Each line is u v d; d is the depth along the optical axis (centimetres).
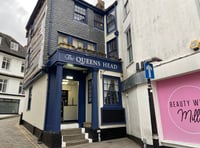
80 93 862
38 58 879
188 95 436
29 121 988
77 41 959
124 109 820
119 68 885
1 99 1864
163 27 562
